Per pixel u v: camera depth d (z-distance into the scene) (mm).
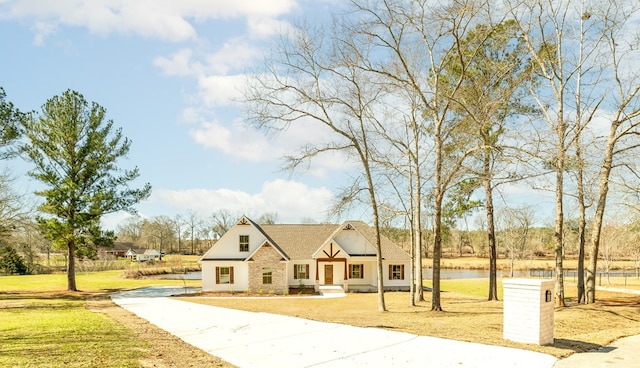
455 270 71188
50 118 37062
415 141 24078
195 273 69625
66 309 24094
